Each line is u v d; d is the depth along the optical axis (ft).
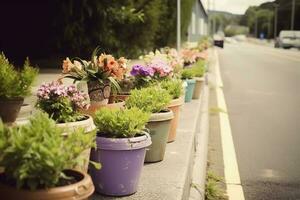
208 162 22.06
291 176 19.90
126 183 13.12
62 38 43.93
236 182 19.12
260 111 36.99
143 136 13.29
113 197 13.16
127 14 45.11
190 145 18.81
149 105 16.17
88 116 13.32
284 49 195.21
